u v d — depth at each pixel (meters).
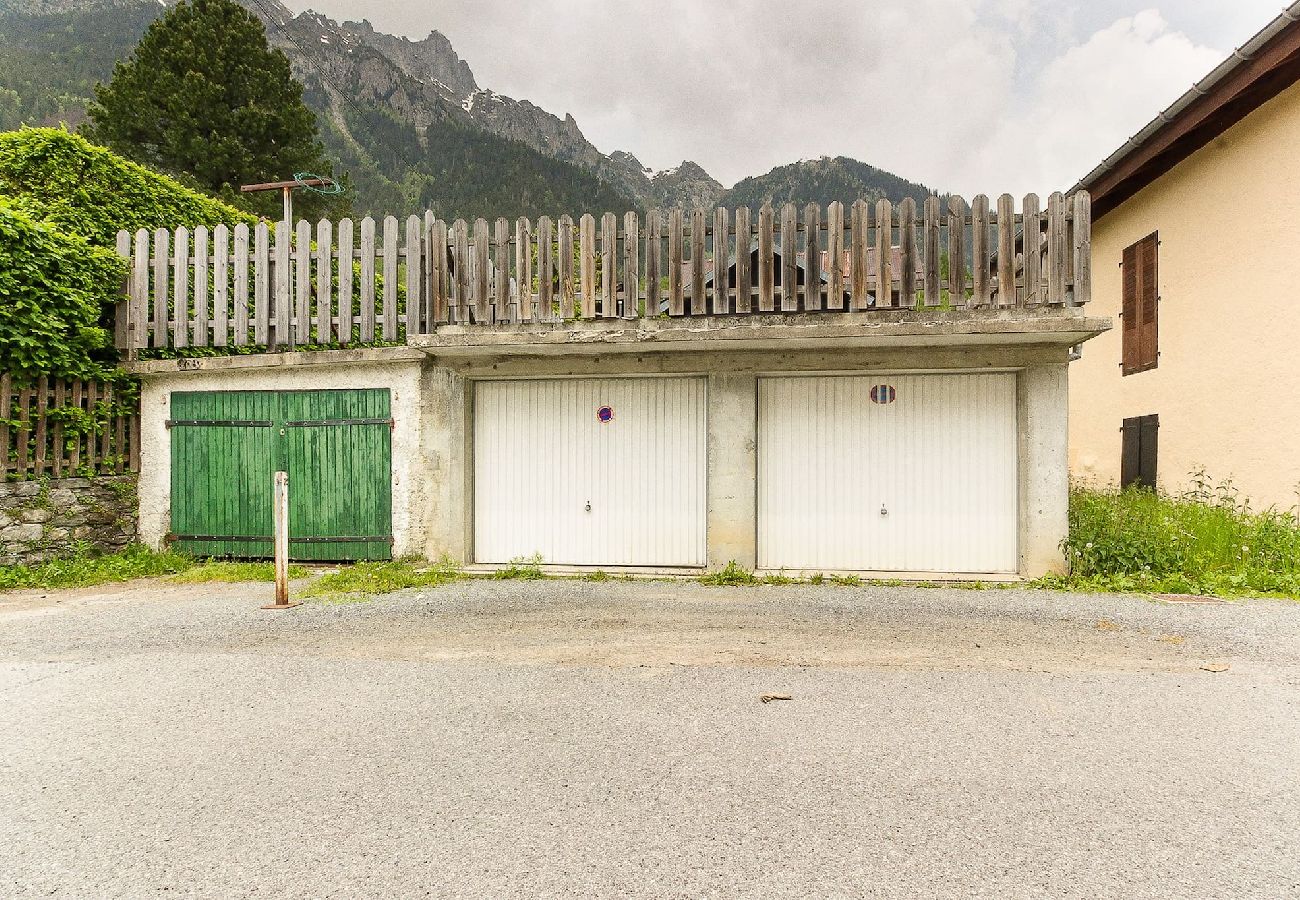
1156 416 10.94
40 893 2.24
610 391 8.04
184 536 8.45
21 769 3.10
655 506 7.95
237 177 24.16
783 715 3.62
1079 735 3.35
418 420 8.01
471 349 7.51
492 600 6.36
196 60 23.94
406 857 2.42
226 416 8.38
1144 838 2.49
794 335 6.78
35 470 7.55
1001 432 7.42
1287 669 4.26
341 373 8.16
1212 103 8.77
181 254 8.47
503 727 3.50
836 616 5.70
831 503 7.70
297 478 8.23
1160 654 4.59
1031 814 2.66
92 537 8.06
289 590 6.82
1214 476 9.66
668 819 2.64
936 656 4.60
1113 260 12.34
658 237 7.39
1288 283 8.46
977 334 6.57
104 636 5.19
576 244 7.59
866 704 3.76
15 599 6.51
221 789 2.91
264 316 8.25
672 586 7.00
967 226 7.02
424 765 3.10
